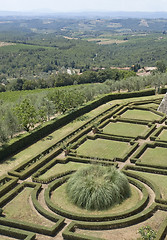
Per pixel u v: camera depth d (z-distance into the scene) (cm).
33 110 4022
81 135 3978
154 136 3728
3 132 3434
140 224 2014
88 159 3134
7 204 2367
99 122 4338
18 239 1936
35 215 2192
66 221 2102
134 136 3884
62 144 3591
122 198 2322
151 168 2850
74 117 4931
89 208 2214
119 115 4969
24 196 2488
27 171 2894
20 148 3625
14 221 2044
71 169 3003
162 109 4962
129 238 1875
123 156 3192
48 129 4219
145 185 2589
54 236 1939
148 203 2272
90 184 2294
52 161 3127
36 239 1912
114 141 3794
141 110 5303
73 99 5138
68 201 2353
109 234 1928
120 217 2073
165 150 3412
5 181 2748
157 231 1872
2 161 3253
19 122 3975
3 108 4756
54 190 2544
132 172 2761
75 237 1867
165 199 2311
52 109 4753
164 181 2648
